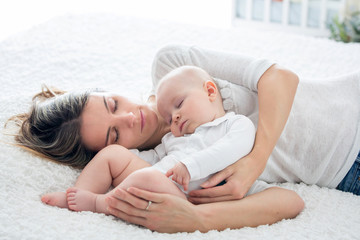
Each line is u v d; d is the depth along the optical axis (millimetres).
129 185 1049
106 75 1757
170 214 1024
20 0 3227
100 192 1153
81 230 996
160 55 1399
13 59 1842
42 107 1266
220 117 1204
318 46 1891
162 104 1229
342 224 1077
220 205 1068
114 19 2162
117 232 1000
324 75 1693
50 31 2053
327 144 1241
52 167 1194
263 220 1088
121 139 1227
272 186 1186
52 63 1817
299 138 1245
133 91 1634
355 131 1254
